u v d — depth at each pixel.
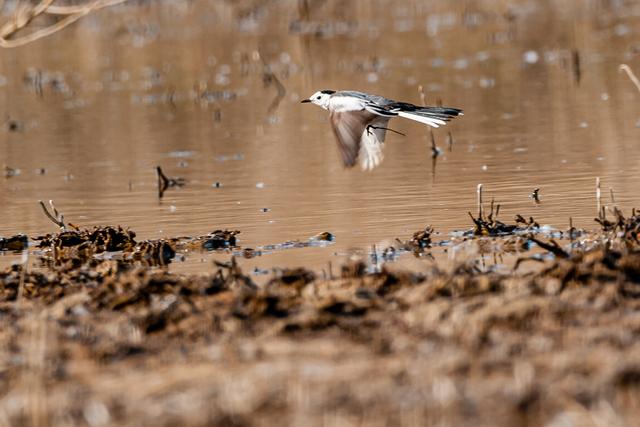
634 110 21.75
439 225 13.76
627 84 24.89
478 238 12.80
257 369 8.02
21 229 14.98
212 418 7.18
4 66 34.09
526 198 15.11
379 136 10.33
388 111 9.93
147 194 16.98
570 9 39.12
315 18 40.69
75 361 8.58
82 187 17.86
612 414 6.94
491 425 6.90
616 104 22.61
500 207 14.63
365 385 7.54
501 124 21.53
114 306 9.85
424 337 8.50
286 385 7.62
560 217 13.77
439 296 9.47
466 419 6.99
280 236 13.55
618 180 15.81
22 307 10.22
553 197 15.04
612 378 7.37
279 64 31.59
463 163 18.06
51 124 24.62
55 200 16.94
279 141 21.20
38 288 10.84
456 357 7.91
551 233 12.84
